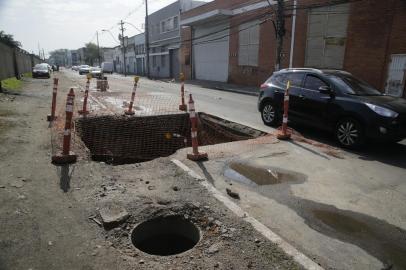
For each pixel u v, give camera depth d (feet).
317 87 27.78
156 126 36.19
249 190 16.39
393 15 51.47
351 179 18.25
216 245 11.12
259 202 15.06
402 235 12.52
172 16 143.02
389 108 22.80
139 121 35.45
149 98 54.39
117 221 12.32
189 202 14.19
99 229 12.05
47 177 16.80
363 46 56.80
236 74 96.02
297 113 29.09
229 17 96.37
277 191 16.33
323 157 22.09
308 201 15.28
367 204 15.14
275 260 10.34
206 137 36.04
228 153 22.41
